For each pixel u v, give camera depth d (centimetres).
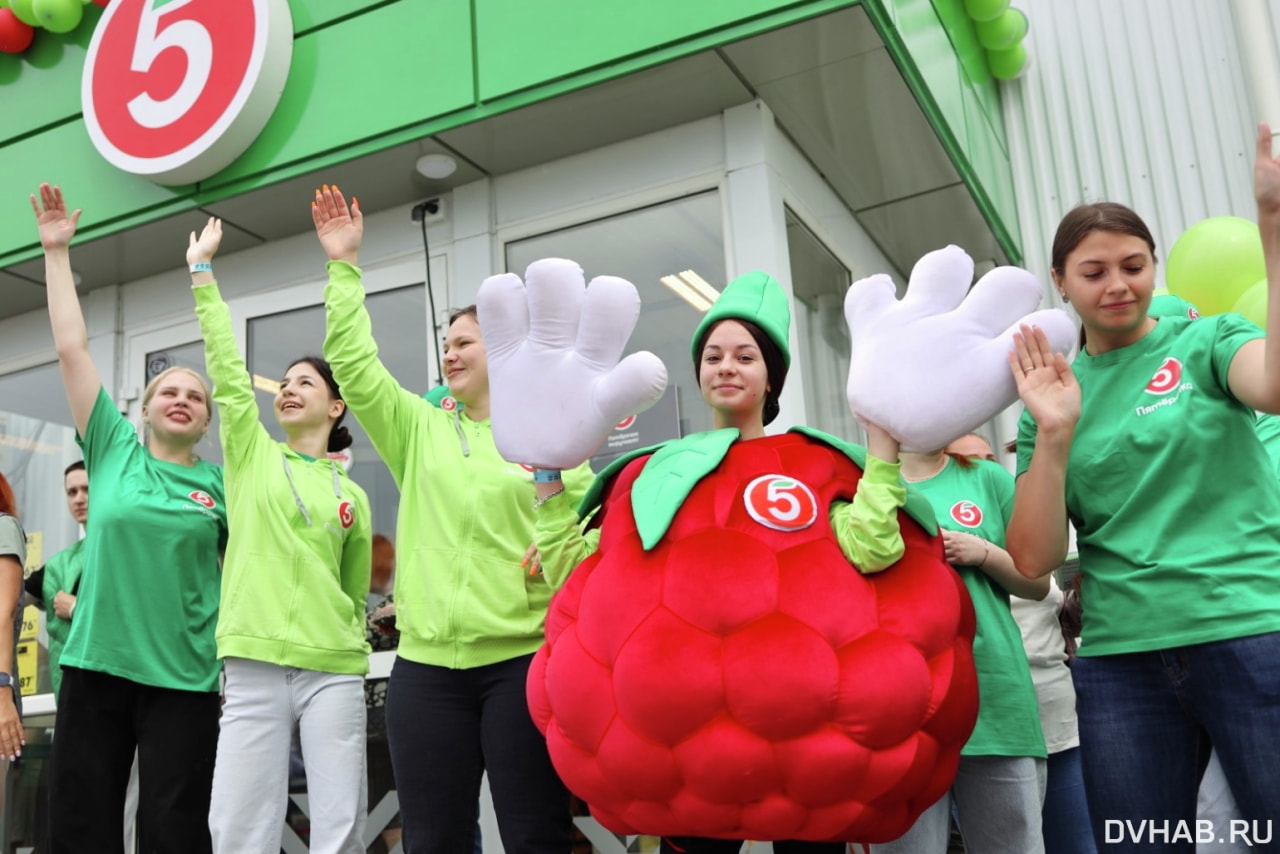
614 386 174
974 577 233
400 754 232
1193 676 180
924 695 158
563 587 181
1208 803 232
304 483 278
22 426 471
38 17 410
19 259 419
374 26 372
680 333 362
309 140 374
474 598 234
